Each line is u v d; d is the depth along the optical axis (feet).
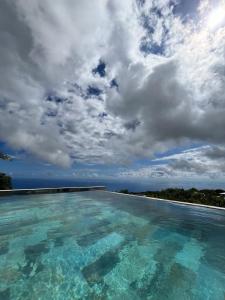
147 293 6.45
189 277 7.55
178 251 10.12
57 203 22.75
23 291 6.23
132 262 8.70
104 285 6.82
